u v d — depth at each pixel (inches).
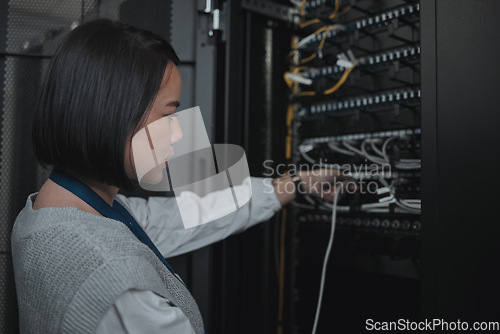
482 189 26.7
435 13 29.8
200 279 43.7
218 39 47.2
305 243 53.4
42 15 42.1
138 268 19.1
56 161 21.0
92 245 19.1
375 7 46.3
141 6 45.0
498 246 25.8
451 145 28.5
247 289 50.6
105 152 20.0
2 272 39.5
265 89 53.9
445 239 28.4
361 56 48.2
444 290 28.2
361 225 47.1
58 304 18.6
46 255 19.4
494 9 26.9
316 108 53.3
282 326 54.6
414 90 42.6
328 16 52.5
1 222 40.0
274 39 55.6
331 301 52.7
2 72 41.2
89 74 19.6
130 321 18.9
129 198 39.8
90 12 43.3
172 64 22.9
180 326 20.6
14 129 41.0
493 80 26.6
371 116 46.6
